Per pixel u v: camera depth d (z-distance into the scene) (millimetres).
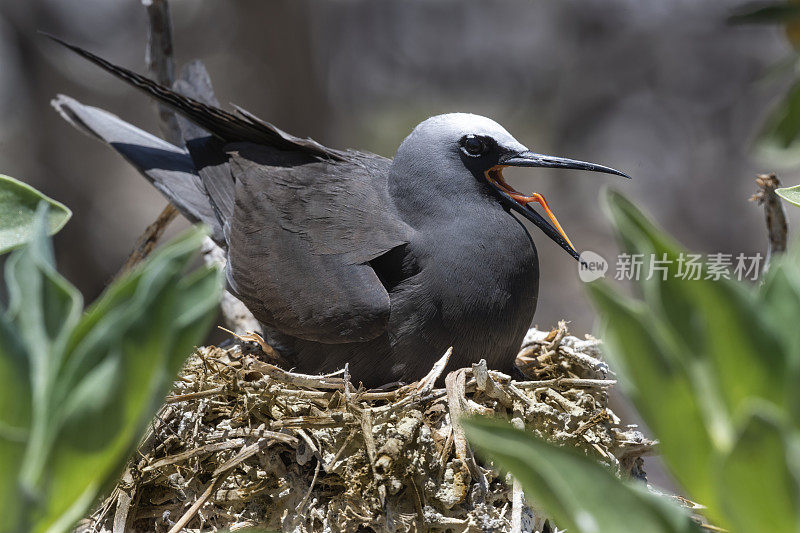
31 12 23359
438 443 6578
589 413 7023
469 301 7566
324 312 7637
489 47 27562
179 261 3051
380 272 7844
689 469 3223
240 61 23297
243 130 8938
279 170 8641
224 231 8758
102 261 23469
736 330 3150
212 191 9055
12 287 3314
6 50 23062
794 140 7102
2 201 4227
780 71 7488
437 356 7648
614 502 3133
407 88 28016
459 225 7754
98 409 3039
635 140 24781
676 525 3135
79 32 24688
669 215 23641
